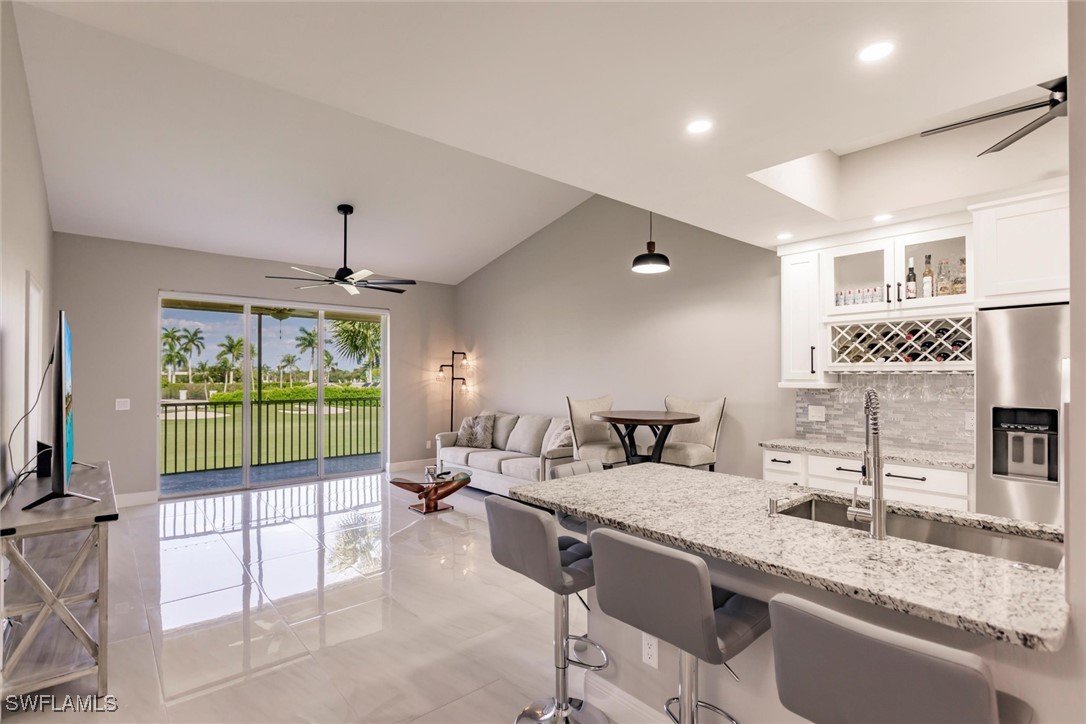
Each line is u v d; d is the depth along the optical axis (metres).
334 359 7.15
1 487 2.28
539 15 1.67
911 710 1.02
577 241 6.49
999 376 3.07
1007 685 1.28
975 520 1.74
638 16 1.68
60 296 5.20
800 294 4.30
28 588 2.43
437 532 4.66
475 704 2.25
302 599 3.29
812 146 2.63
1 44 2.06
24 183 2.98
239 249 6.12
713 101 2.21
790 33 1.77
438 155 5.08
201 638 2.79
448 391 8.08
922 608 1.15
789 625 1.18
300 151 4.65
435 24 1.72
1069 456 1.10
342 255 6.68
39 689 2.17
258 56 1.89
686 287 5.40
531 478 5.64
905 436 4.00
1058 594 1.21
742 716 1.83
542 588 3.46
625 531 1.81
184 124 4.13
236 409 6.40
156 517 5.11
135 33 1.75
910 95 2.16
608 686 2.21
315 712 2.20
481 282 7.80
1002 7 1.64
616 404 6.04
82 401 5.29
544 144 2.61
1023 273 3.11
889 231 3.82
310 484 6.65
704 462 4.72
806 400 4.53
